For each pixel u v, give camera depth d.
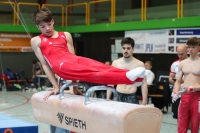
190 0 12.45
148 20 13.76
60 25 18.03
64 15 18.16
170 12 13.16
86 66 3.65
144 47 14.14
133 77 3.30
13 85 16.80
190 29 12.41
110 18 15.59
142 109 3.13
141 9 14.24
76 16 17.45
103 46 16.30
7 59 18.14
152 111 3.18
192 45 5.59
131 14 14.70
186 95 5.59
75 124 3.67
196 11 12.26
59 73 3.88
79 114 3.58
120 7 15.19
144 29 14.06
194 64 5.62
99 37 16.52
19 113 10.13
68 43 4.24
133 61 5.43
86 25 16.64
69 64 3.75
